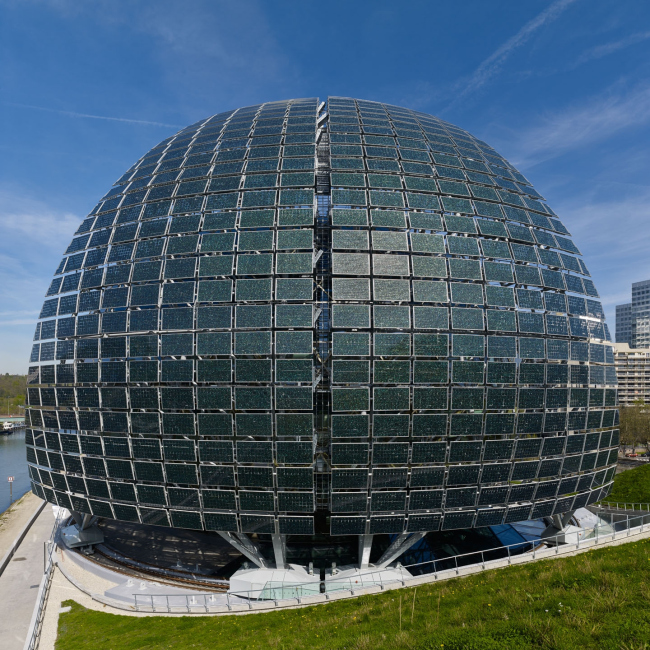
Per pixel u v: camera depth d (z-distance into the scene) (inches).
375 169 1301.7
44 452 1298.0
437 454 1078.4
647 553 855.1
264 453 1063.6
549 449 1177.4
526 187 1493.6
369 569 1122.7
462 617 676.7
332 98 1722.4
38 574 1482.5
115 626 962.7
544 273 1264.8
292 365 1055.0
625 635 511.5
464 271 1163.3
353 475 1060.5
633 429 3909.9
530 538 1379.2
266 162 1317.7
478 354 1109.7
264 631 836.6
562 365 1203.2
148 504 1161.4
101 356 1182.3
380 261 1123.3
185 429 1093.1
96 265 1293.1
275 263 1117.1
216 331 1093.8
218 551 1338.6
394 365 1064.8
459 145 1536.7
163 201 1310.3
